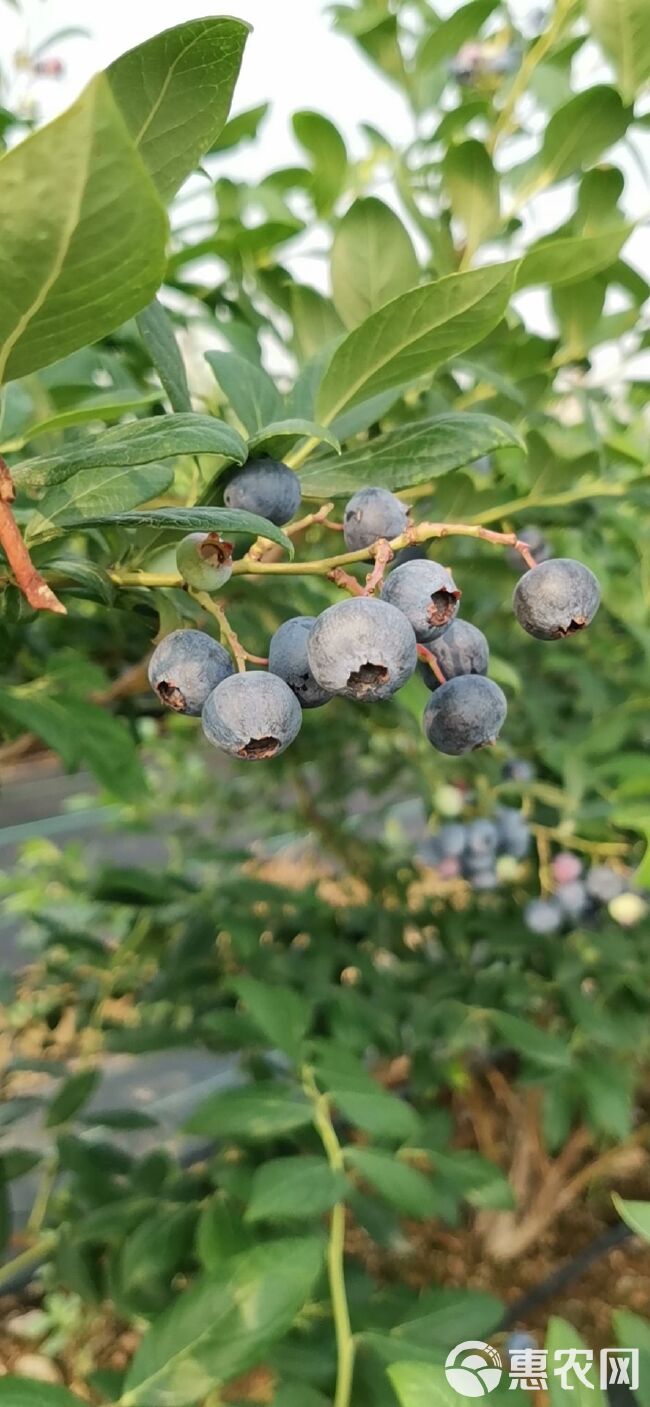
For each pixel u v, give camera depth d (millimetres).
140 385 379
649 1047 455
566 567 225
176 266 345
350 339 225
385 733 514
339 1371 246
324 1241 253
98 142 150
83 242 159
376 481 241
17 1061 415
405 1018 431
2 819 1158
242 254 351
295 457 249
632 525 418
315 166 368
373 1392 255
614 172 311
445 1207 355
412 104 359
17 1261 344
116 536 266
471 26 340
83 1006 476
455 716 232
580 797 425
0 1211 352
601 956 433
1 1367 477
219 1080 673
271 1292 226
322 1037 375
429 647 240
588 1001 402
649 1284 569
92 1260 345
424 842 467
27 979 507
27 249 159
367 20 345
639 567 463
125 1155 376
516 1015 425
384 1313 293
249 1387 445
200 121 181
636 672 487
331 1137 278
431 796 494
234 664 229
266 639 339
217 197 384
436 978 448
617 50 299
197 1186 341
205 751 734
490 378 311
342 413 241
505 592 417
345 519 230
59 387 316
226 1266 230
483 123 377
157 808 753
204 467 257
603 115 302
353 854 613
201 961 421
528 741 479
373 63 356
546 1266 579
